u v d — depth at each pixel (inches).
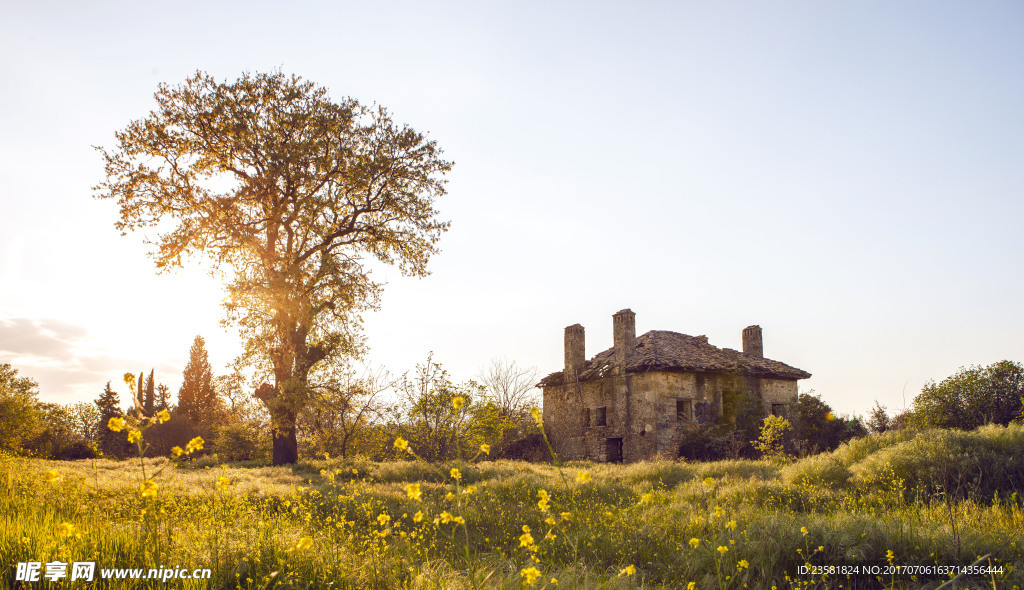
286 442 1051.3
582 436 1266.0
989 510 341.1
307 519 301.9
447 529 340.2
